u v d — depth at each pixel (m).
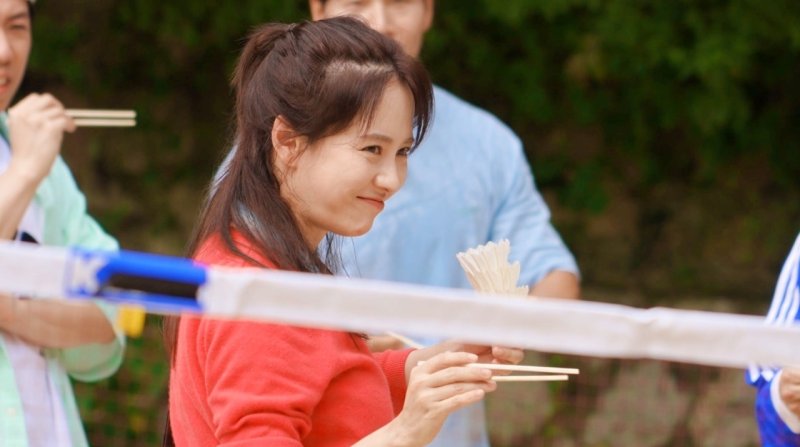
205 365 7.09
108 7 20.58
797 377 8.76
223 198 7.39
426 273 11.16
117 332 10.21
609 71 20.16
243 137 7.48
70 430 10.09
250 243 7.20
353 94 7.17
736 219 21.03
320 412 7.17
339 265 8.69
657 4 19.73
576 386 18.50
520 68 20.83
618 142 21.19
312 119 7.20
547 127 21.28
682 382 18.44
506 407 18.42
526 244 11.69
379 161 7.30
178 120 21.06
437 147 11.41
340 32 7.37
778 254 20.86
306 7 19.78
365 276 10.91
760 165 20.98
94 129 20.91
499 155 11.69
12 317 9.70
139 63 20.95
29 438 9.55
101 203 20.73
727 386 18.33
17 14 10.18
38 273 5.46
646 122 20.94
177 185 20.98
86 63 20.77
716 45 19.38
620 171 21.27
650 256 21.14
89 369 10.50
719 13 19.47
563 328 5.85
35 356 9.84
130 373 18.22
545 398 18.45
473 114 11.75
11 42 10.20
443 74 20.89
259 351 6.92
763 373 9.16
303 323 5.77
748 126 20.83
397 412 8.15
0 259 5.45
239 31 20.30
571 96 20.95
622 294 20.94
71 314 9.95
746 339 5.87
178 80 21.05
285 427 6.87
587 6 20.03
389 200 11.10
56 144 9.85
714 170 21.05
